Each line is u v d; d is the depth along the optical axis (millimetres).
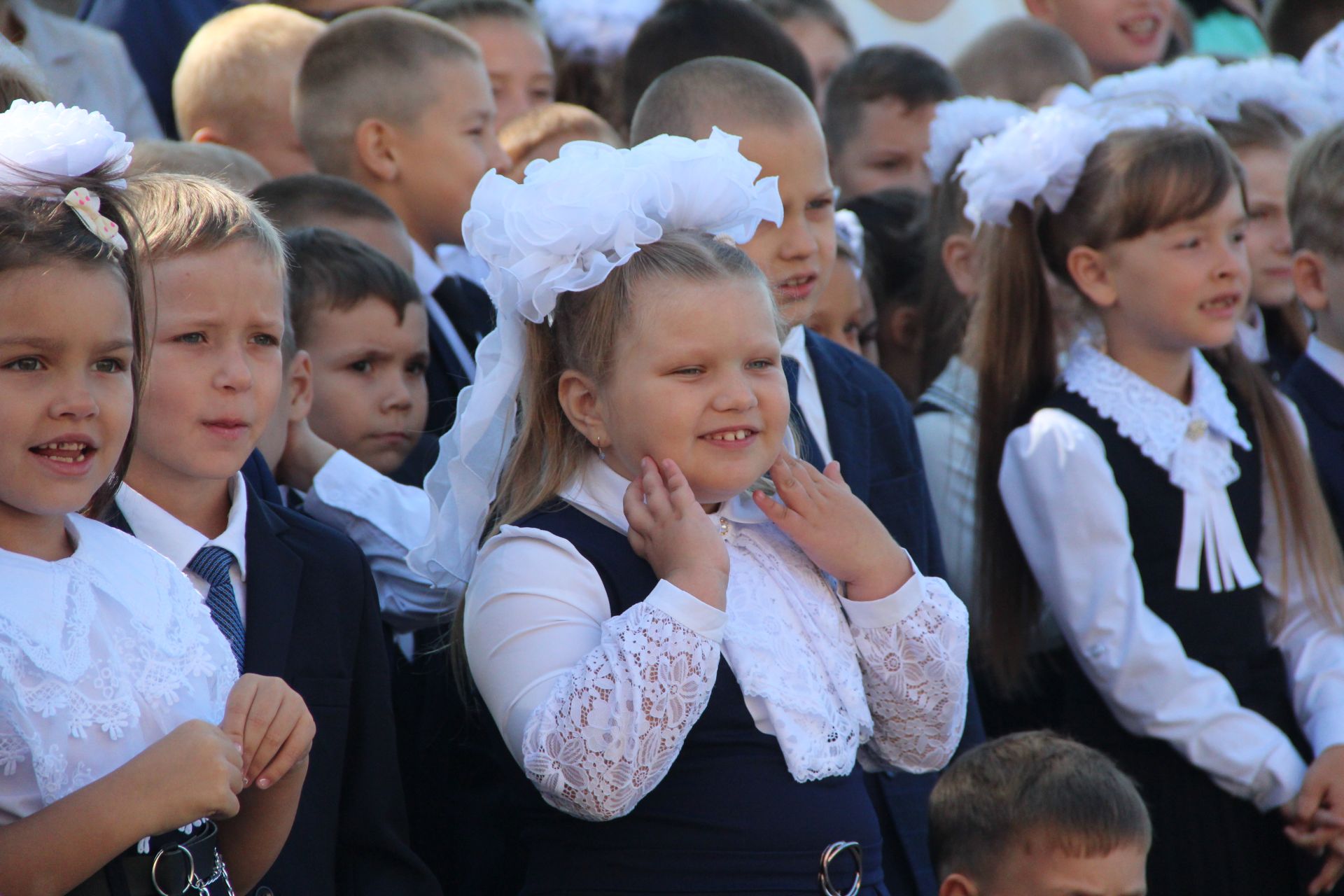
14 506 7434
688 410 8891
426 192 17125
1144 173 14359
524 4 21438
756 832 8750
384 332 13477
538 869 9289
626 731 8242
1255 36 28891
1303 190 16953
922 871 12180
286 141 18797
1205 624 14023
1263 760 13453
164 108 20391
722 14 18672
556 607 8984
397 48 17172
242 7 20922
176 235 9414
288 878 9172
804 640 9336
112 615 7668
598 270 9000
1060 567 14008
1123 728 14055
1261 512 14656
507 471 9727
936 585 9695
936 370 18125
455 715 11438
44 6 20250
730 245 9438
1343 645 14430
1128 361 14875
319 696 9633
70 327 7293
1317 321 17078
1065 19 26219
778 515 9383
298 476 12516
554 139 17922
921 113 21609
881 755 10000
